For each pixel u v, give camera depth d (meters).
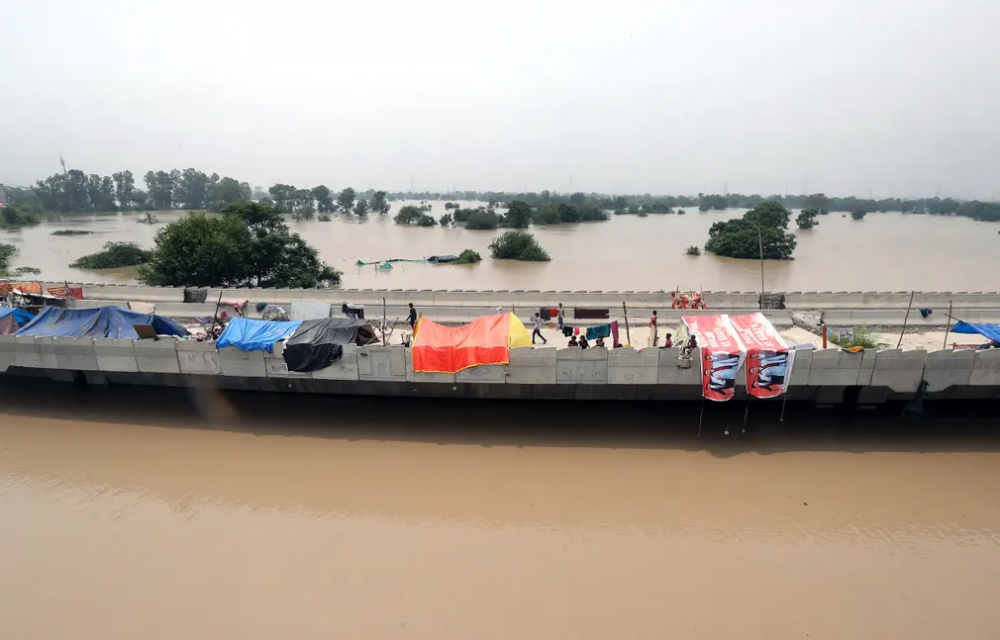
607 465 21.30
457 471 20.92
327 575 15.70
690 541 17.16
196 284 44.31
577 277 67.50
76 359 24.08
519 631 13.80
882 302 33.81
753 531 17.61
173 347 23.41
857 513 18.47
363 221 178.25
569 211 159.25
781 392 21.52
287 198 189.12
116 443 22.88
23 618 14.26
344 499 19.25
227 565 16.08
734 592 15.16
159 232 45.84
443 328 23.00
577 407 25.20
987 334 23.00
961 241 114.06
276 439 23.16
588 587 15.30
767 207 104.69
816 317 30.17
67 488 19.89
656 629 13.90
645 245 105.94
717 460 21.61
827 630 13.92
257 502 19.08
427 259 81.88
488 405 25.36
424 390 23.67
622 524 17.95
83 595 14.98
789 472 20.78
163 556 16.45
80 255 90.00
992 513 18.45
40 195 183.88
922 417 24.41
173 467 21.19
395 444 22.77
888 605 14.73
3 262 63.72
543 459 21.70
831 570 15.98
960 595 15.08
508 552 16.66
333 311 31.52
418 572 15.83
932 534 17.48
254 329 23.45
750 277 66.44
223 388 24.80
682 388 22.80
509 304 35.53
